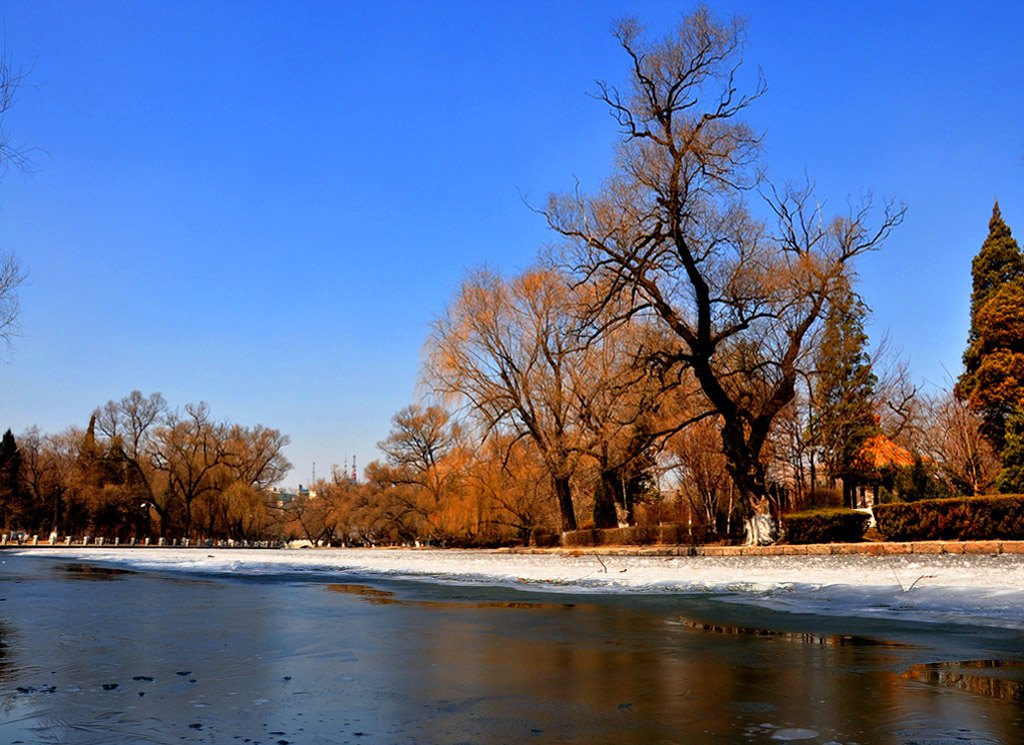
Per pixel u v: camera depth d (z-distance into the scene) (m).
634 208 26.42
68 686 5.77
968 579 13.70
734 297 26.33
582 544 34.88
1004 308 35.62
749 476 26.02
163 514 73.25
